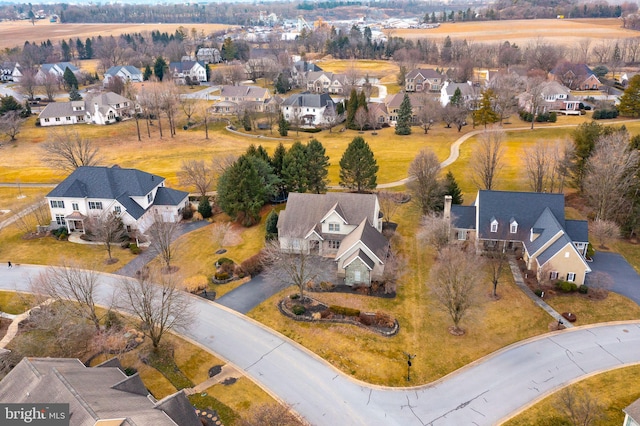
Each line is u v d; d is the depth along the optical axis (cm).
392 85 19588
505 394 4325
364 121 13475
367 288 5922
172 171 10462
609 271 6175
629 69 19275
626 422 3731
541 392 4325
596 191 7044
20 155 11975
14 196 9244
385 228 7400
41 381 3538
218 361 4784
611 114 12262
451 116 12588
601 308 5472
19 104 14900
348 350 4919
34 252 7038
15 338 5069
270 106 14825
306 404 4244
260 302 5750
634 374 4491
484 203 6769
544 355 4800
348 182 8519
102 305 5653
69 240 7400
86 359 4775
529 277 6062
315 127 14488
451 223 6800
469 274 5094
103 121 14650
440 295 5141
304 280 5753
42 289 5400
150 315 4797
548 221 6256
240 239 7319
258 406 4191
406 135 12731
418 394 4362
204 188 8725
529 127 12138
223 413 4116
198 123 14775
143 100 14438
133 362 4750
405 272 6306
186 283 6075
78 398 3284
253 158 8100
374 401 4284
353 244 5947
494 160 8306
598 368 4597
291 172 8288
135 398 3688
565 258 5772
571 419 3994
